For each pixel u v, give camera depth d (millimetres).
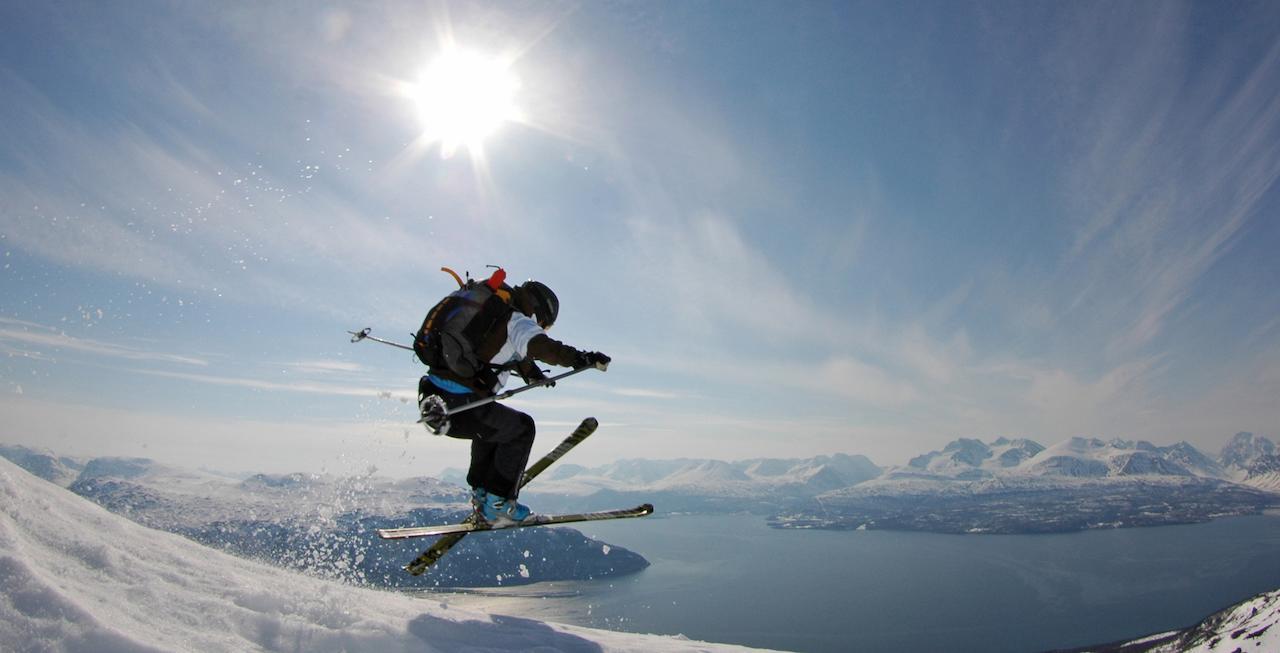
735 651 5582
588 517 4871
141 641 2832
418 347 4082
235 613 3596
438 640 4074
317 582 4785
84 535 3908
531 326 3869
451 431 4137
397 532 4949
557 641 4676
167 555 4230
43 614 2791
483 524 4598
